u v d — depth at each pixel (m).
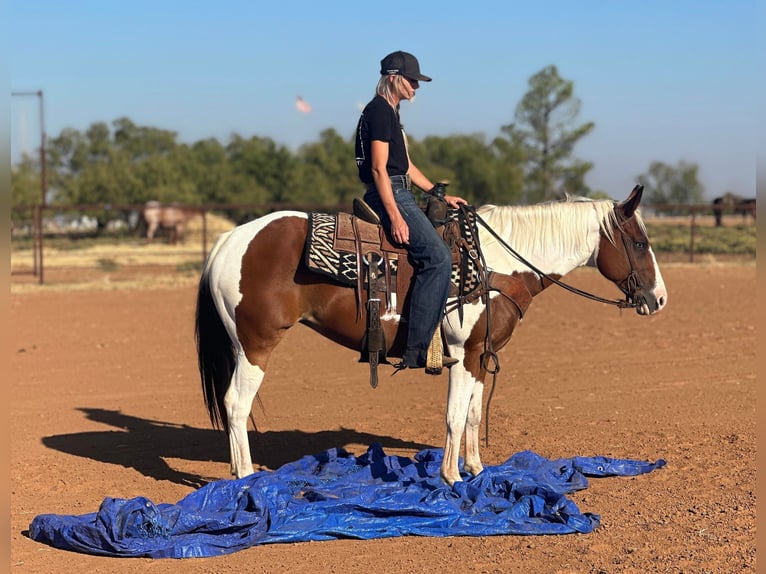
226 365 6.31
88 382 10.71
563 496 5.72
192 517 5.41
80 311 17.20
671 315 15.97
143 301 18.89
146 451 7.68
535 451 7.36
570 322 15.32
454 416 6.13
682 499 6.00
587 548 5.14
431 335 5.92
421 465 6.57
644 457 7.12
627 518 5.67
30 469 7.04
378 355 6.16
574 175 53.44
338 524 5.50
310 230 6.02
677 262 28.50
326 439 8.02
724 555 4.96
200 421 8.84
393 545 5.31
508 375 10.79
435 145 57.66
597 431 8.01
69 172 83.31
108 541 5.16
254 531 5.37
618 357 11.92
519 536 5.42
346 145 64.25
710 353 12.11
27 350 12.88
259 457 7.47
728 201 41.31
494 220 6.52
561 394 9.67
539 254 6.45
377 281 5.94
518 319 6.43
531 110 53.16
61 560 5.15
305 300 6.06
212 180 57.81
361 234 6.04
